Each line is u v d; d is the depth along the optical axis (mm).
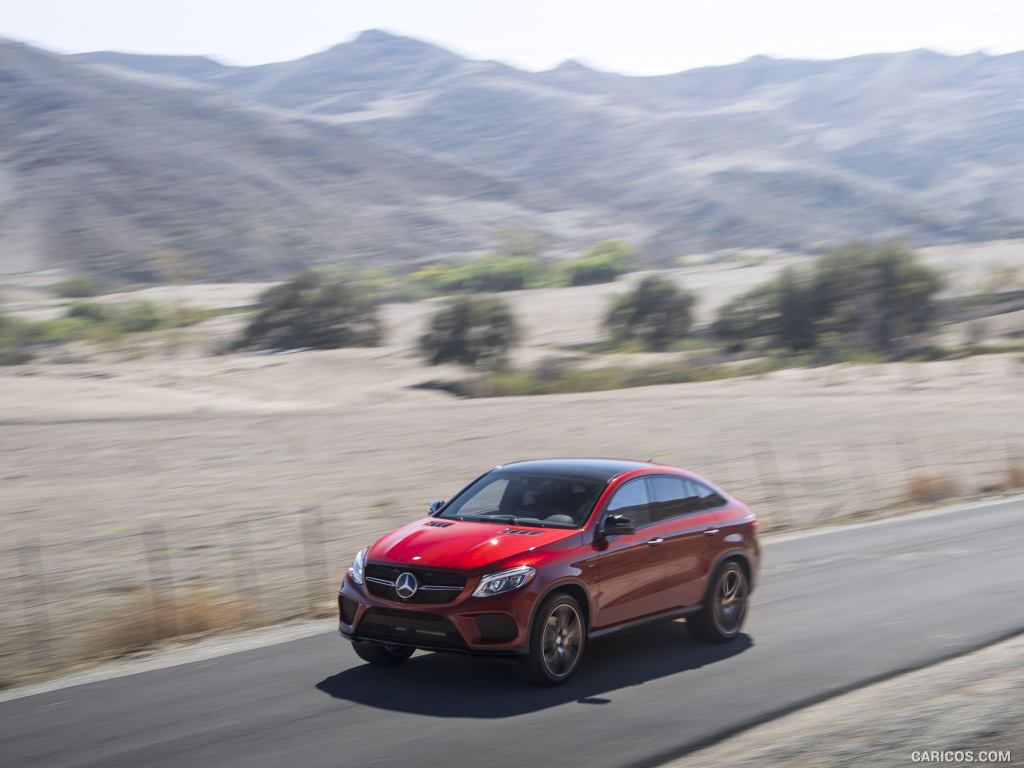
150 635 11117
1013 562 14367
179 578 14953
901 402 41406
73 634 11859
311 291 86938
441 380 63062
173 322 115312
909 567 14148
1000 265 109562
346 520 19984
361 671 9227
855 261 74625
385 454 29766
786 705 8227
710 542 10109
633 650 10031
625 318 84938
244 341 86125
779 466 27547
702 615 10133
